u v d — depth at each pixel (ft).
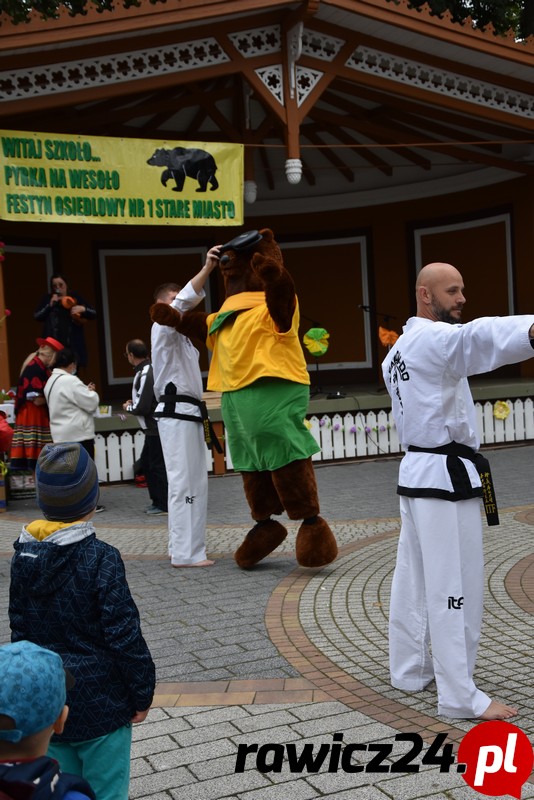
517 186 52.85
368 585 19.60
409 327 12.67
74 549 7.98
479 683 13.51
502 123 44.52
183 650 15.70
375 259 59.52
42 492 8.02
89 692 7.88
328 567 21.42
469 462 12.34
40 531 8.07
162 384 21.94
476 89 42.98
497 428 43.14
